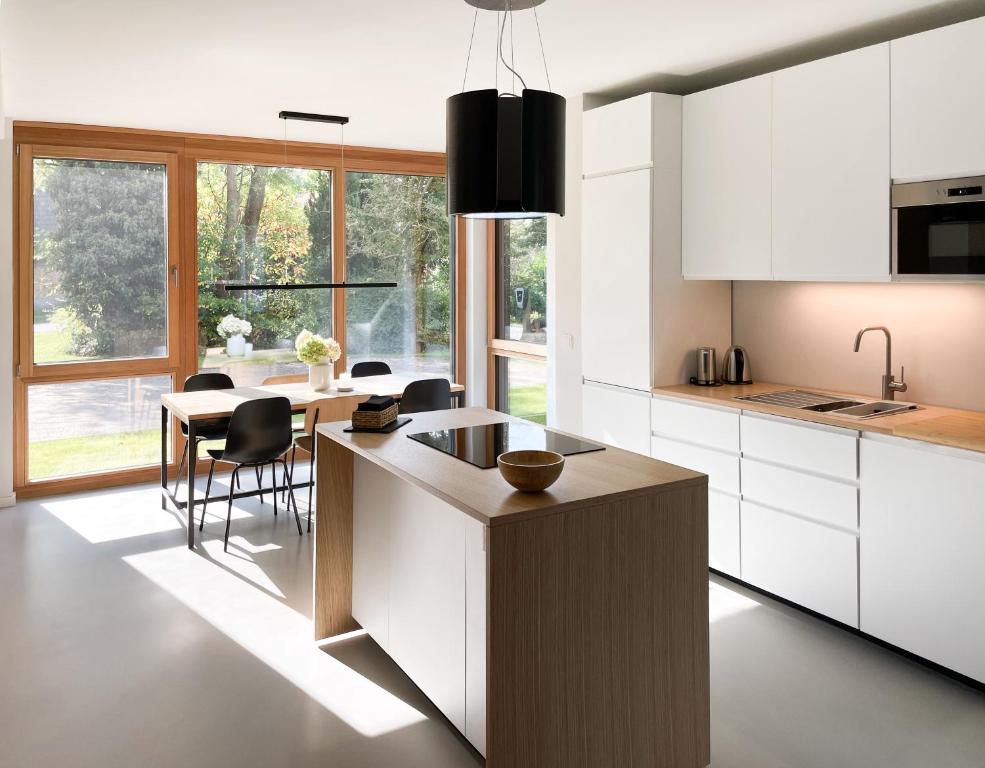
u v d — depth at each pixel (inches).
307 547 185.2
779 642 136.1
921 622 124.1
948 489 119.0
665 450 173.5
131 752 105.0
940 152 126.8
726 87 163.9
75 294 226.1
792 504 144.9
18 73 167.5
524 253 266.8
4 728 110.3
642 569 95.7
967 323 142.2
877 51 135.4
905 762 102.0
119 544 185.9
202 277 245.0
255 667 128.4
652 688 97.6
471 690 100.9
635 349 180.2
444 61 161.8
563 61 164.4
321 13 132.6
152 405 239.8
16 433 221.1
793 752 104.3
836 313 165.6
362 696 119.8
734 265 165.3
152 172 234.1
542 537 87.9
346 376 217.0
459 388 225.3
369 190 271.3
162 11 130.7
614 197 183.3
